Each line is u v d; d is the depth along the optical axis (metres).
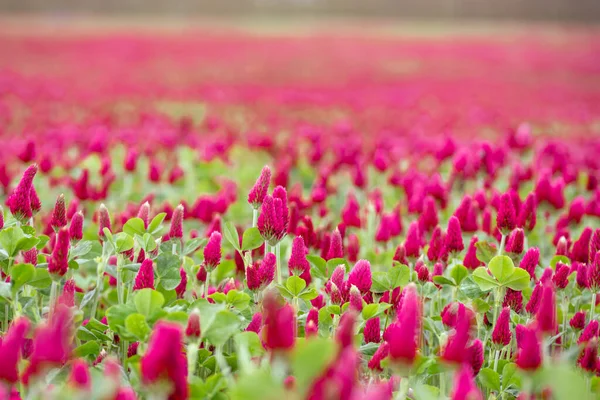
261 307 2.76
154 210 4.43
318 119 13.15
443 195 5.04
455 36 41.75
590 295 3.50
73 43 30.39
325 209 5.02
